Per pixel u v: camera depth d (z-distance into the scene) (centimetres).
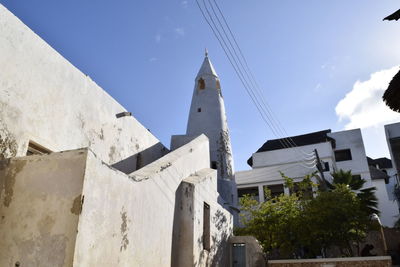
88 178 513
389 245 1834
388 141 1845
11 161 551
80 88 925
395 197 2612
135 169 1191
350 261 955
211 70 2094
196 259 892
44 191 514
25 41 733
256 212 1290
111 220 564
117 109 1118
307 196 1393
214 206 1112
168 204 834
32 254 481
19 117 688
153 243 717
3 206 525
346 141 3017
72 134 861
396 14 628
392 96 675
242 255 1173
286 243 1162
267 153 2938
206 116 1888
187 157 1058
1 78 657
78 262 470
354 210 1215
